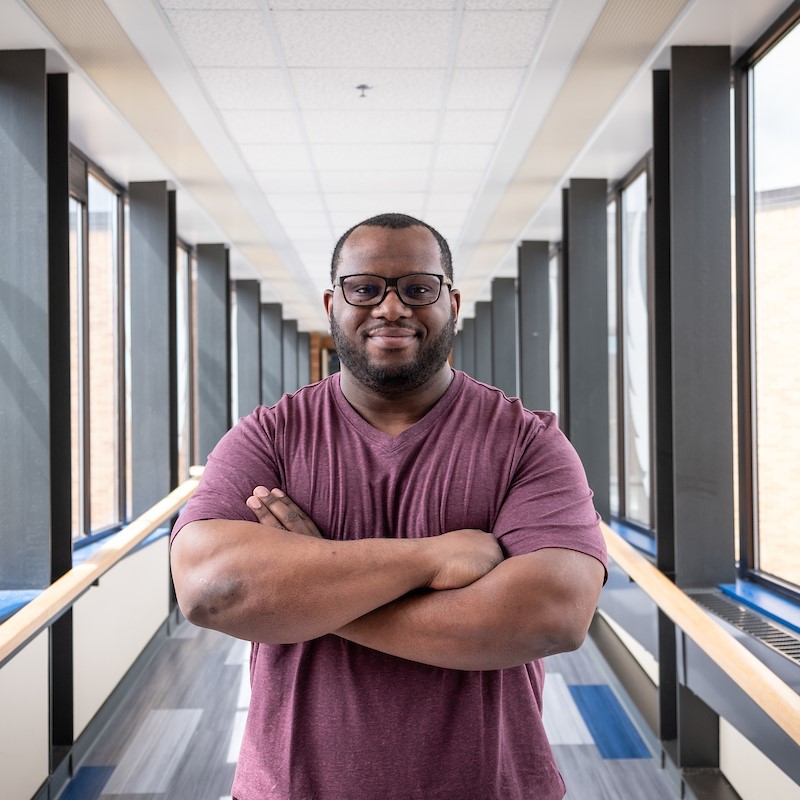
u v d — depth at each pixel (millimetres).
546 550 1087
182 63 3602
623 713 4070
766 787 2789
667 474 3490
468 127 4586
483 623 1044
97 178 5094
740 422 3486
